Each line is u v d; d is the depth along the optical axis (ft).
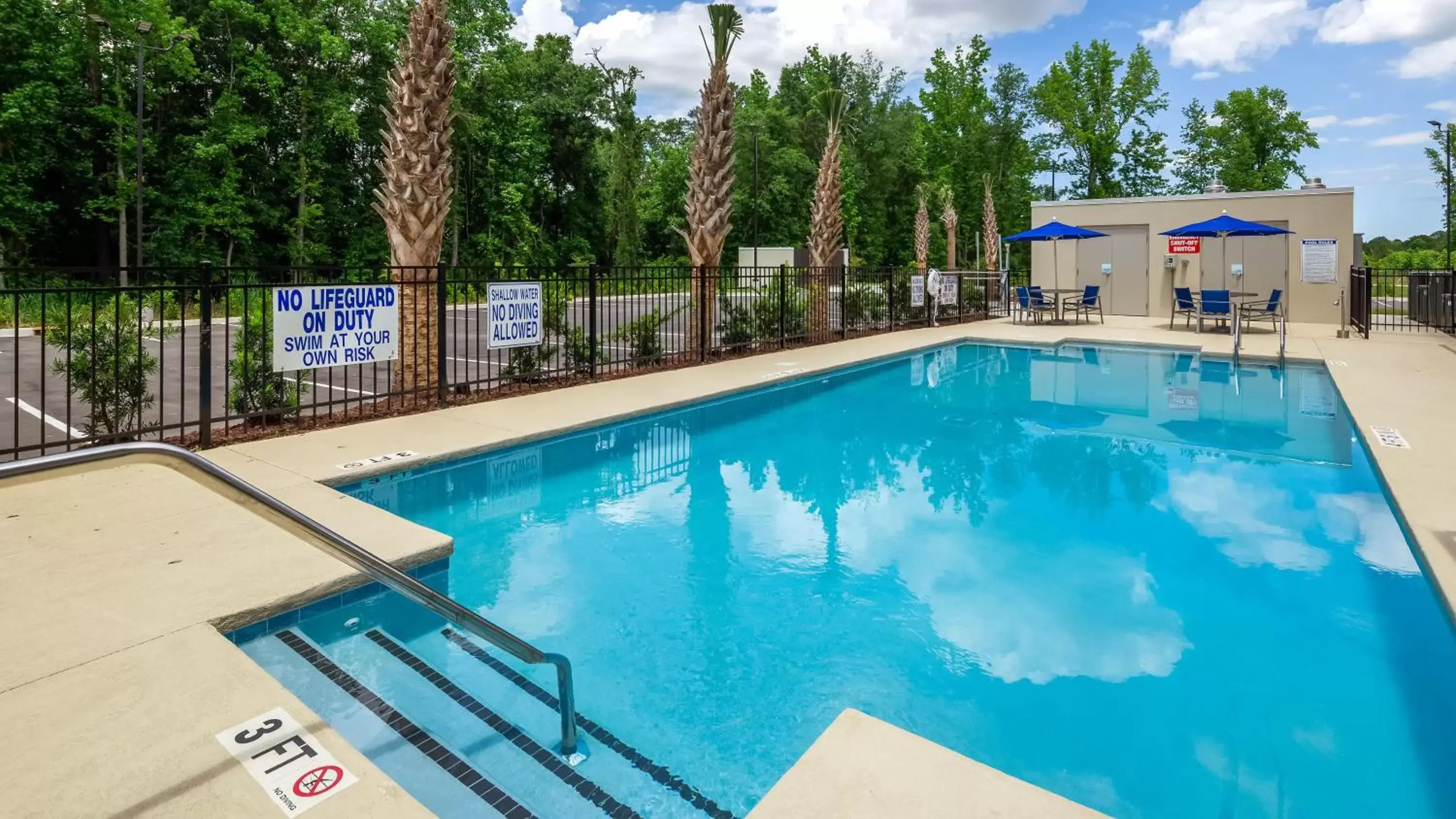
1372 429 21.63
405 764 8.05
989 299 67.10
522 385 29.86
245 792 6.75
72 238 98.84
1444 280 49.49
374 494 17.83
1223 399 30.83
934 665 10.65
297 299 21.75
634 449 23.29
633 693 9.80
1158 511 17.35
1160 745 8.77
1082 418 27.76
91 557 12.14
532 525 16.38
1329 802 7.75
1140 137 149.38
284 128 109.91
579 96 141.79
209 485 7.22
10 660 8.90
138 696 8.24
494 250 128.88
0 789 6.67
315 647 10.53
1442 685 10.00
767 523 16.76
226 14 99.19
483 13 124.36
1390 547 14.80
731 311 40.73
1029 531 16.19
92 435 18.52
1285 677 10.24
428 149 25.82
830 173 48.73
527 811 7.42
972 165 164.76
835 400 31.45
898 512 17.56
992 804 6.66
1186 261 64.80
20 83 83.82
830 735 7.79
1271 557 14.49
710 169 38.83
